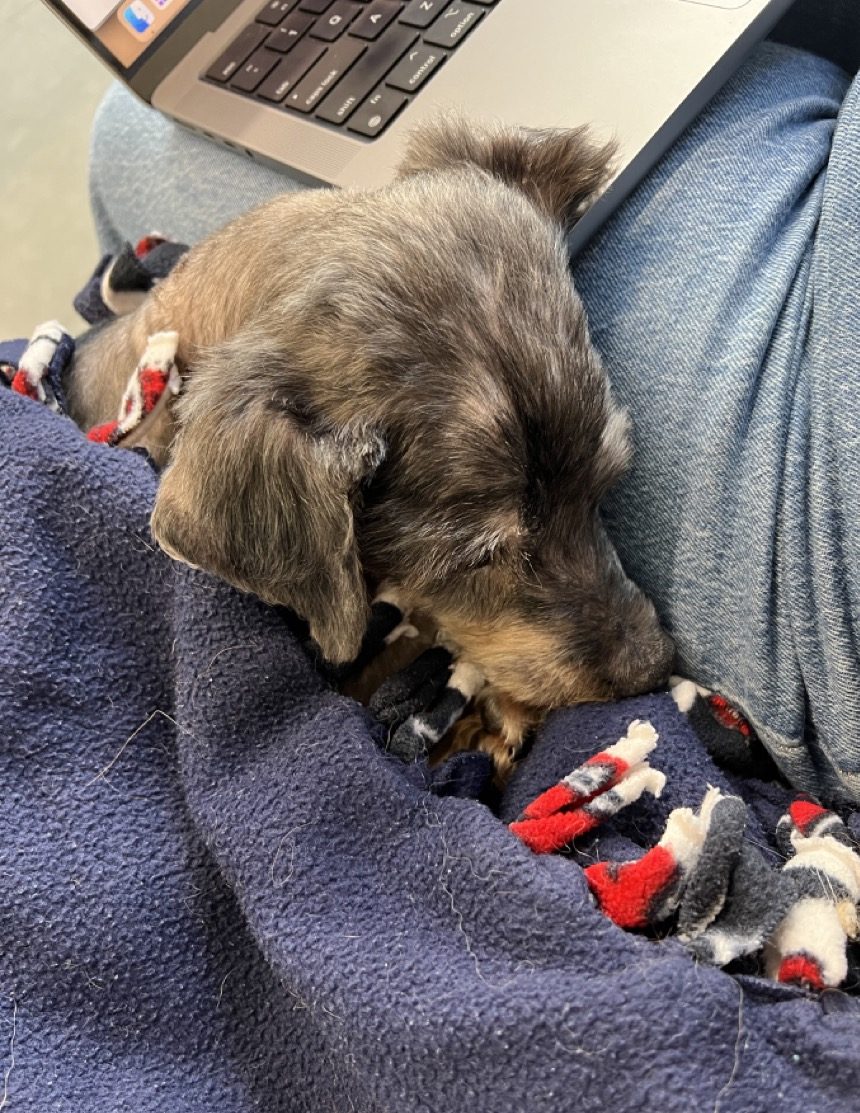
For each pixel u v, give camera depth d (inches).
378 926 8.4
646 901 8.0
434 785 9.8
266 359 10.9
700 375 9.7
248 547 10.2
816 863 8.3
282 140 13.7
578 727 10.3
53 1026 8.8
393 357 10.6
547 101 11.6
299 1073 8.9
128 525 10.5
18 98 27.1
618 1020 7.0
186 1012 9.0
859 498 8.3
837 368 8.6
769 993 7.3
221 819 9.1
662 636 10.6
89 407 14.0
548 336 10.5
